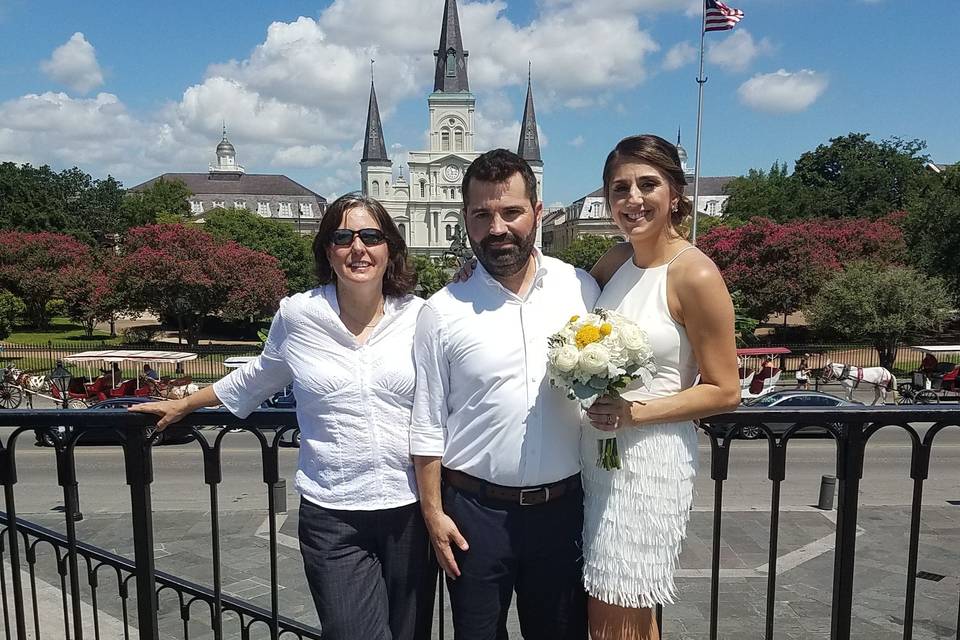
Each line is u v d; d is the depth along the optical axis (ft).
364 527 7.83
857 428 8.20
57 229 185.26
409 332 7.95
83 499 34.53
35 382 71.36
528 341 7.40
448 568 7.57
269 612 11.30
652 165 7.09
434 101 303.07
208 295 108.58
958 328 115.24
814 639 20.48
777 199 177.37
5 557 25.11
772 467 8.39
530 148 308.60
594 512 7.48
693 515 31.78
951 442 47.96
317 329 7.80
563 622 7.83
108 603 21.16
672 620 21.76
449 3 302.86
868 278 82.12
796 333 116.78
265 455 8.80
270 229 168.25
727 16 87.10
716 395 6.96
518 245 7.22
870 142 182.50
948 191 100.78
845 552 8.38
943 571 25.32
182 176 340.80
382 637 7.77
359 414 7.69
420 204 298.97
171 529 29.71
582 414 7.69
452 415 7.66
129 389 66.49
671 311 7.21
